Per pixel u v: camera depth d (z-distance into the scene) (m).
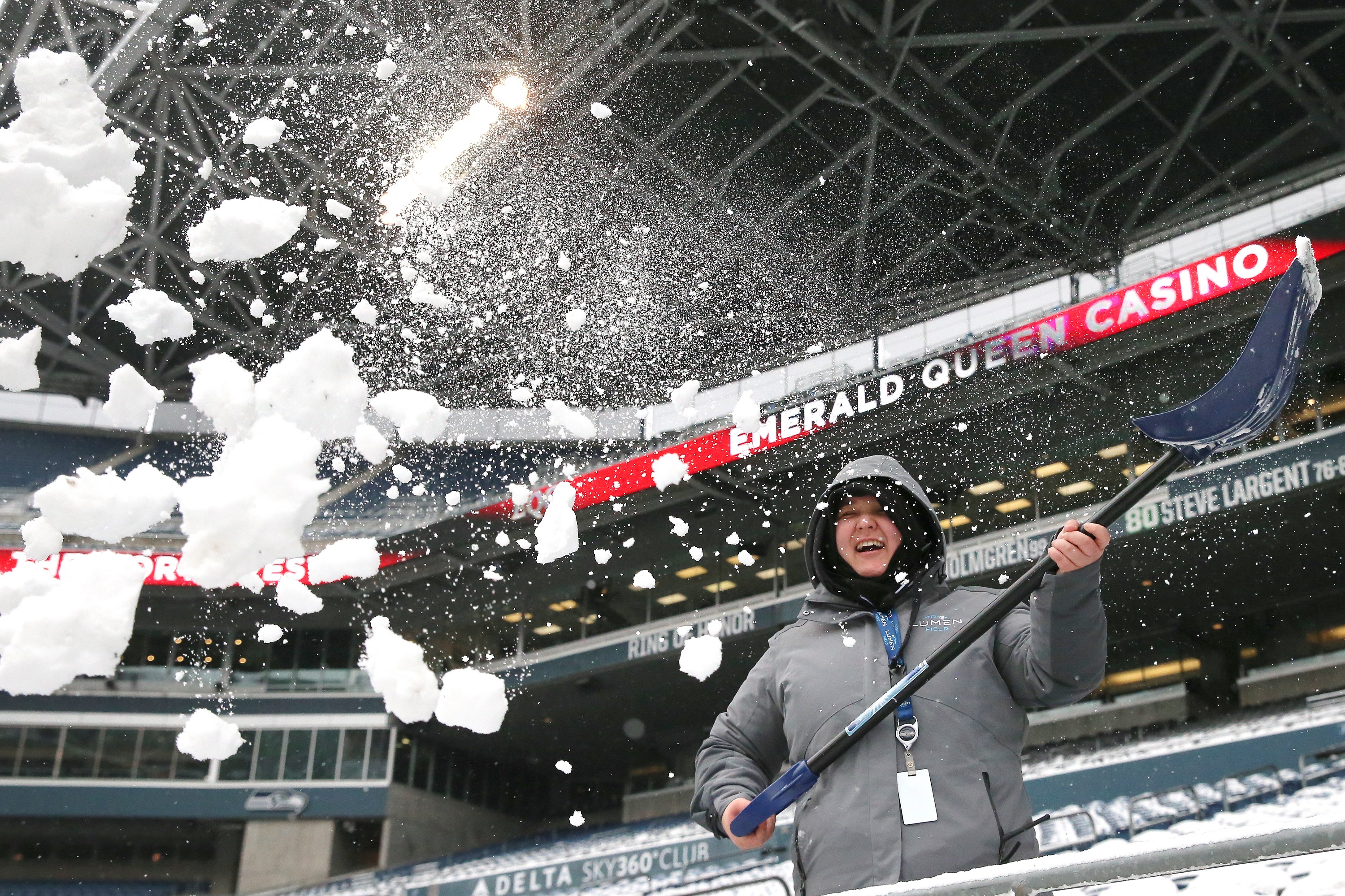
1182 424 1.44
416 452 19.25
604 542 18.14
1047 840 11.63
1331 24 13.71
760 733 1.93
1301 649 15.70
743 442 16.53
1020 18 13.98
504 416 18.50
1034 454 15.28
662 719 21.38
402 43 15.12
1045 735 16.55
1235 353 13.95
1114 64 14.65
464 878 16.56
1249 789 10.77
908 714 1.68
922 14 14.18
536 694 20.22
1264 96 14.66
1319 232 13.23
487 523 17.89
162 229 17.25
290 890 19.75
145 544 18.03
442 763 22.23
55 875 20.36
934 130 15.34
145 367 20.11
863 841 1.60
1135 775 11.70
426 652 20.69
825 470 16.55
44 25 15.37
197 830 20.45
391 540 18.72
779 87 15.76
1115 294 14.23
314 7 14.84
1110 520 1.51
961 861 1.56
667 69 15.55
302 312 17.61
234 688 20.62
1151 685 16.41
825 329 17.33
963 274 17.47
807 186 16.67
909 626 1.81
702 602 18.77
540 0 14.85
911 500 1.93
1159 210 16.41
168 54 15.40
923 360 15.46
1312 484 12.81
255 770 20.20
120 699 20.28
